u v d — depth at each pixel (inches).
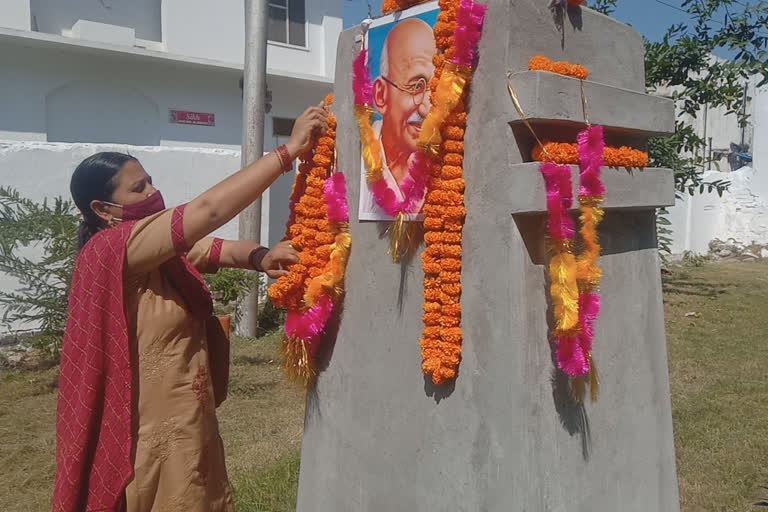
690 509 124.6
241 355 249.0
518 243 75.4
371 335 92.3
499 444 77.1
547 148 76.0
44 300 213.6
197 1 414.9
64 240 210.5
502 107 75.8
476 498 79.8
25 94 360.5
